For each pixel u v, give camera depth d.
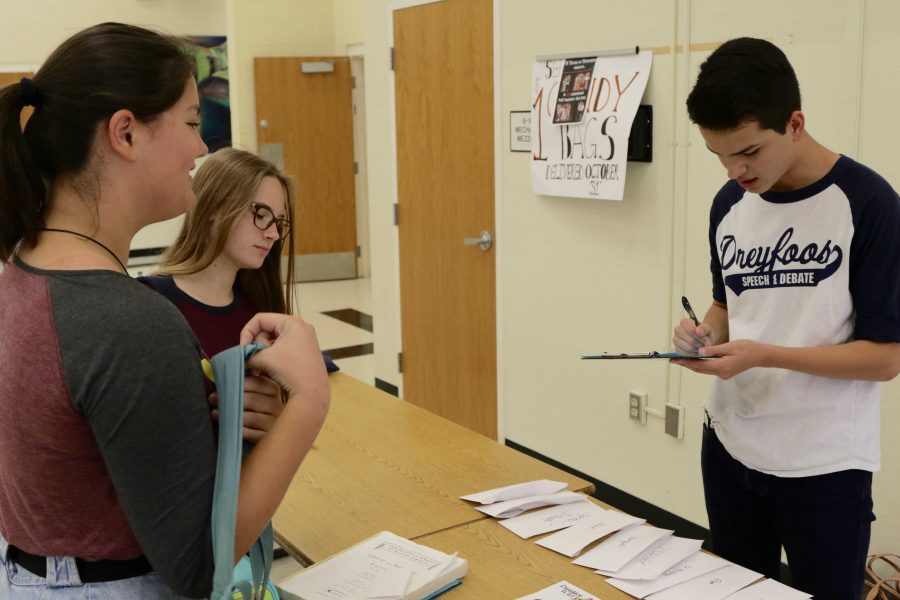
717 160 2.82
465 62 3.99
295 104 8.17
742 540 1.89
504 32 3.72
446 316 4.42
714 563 1.57
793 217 1.69
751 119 1.54
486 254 4.04
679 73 2.91
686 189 2.94
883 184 1.62
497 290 4.00
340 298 7.76
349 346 6.15
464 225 4.16
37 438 0.91
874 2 2.33
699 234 2.92
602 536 1.68
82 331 0.87
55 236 0.95
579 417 3.60
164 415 0.88
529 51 3.60
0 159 0.92
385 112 4.70
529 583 1.52
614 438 3.42
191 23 8.46
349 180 8.52
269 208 1.96
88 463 0.93
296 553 1.69
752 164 1.60
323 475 2.05
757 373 1.77
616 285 3.30
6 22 7.87
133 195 0.97
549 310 3.69
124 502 0.90
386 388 5.07
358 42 8.17
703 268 2.92
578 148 3.33
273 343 1.08
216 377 1.00
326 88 8.25
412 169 4.52
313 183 8.38
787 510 1.76
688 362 1.69
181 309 1.94
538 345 3.79
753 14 2.65
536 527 1.74
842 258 1.64
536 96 3.52
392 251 4.81
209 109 8.59
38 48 7.99
